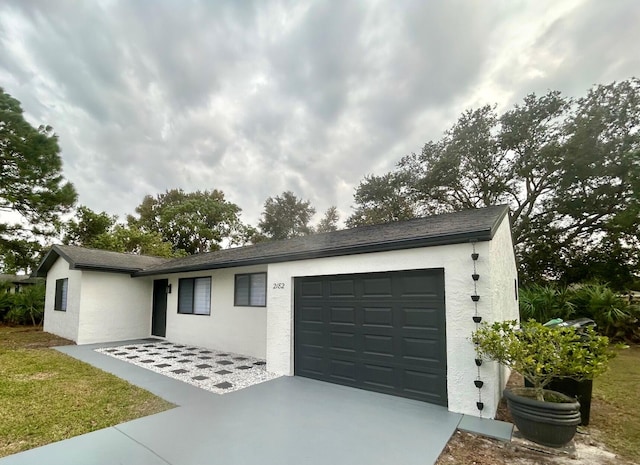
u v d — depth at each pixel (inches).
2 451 128.5
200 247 1298.0
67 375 245.3
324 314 236.7
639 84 598.2
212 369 270.8
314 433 145.8
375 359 207.5
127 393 202.8
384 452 129.0
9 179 528.1
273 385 222.1
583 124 618.8
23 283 769.6
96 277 418.0
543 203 701.9
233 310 350.3
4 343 394.6
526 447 134.2
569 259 647.8
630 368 286.4
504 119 752.3
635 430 154.4
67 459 121.5
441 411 171.3
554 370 138.3
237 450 130.0
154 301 469.7
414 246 189.6
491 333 152.6
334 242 259.1
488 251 169.6
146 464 118.3
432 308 187.3
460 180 818.8
